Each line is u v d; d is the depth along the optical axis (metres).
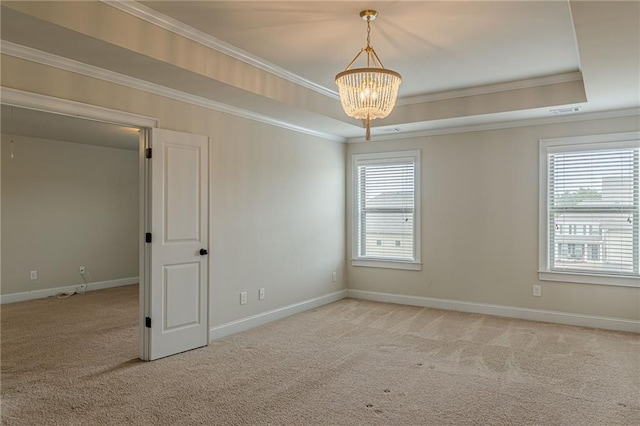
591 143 4.67
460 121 5.09
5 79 2.75
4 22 2.41
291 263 5.30
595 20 2.45
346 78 2.87
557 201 4.90
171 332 3.75
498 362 3.57
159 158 3.65
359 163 6.27
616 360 3.61
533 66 4.02
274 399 2.89
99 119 3.29
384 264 6.04
